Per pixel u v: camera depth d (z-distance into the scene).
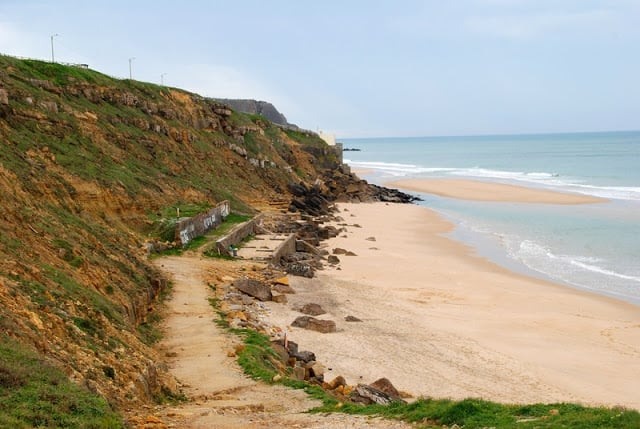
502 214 88.06
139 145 71.75
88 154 57.34
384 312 41.69
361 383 28.19
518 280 52.12
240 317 34.38
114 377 18.86
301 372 27.30
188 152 83.25
